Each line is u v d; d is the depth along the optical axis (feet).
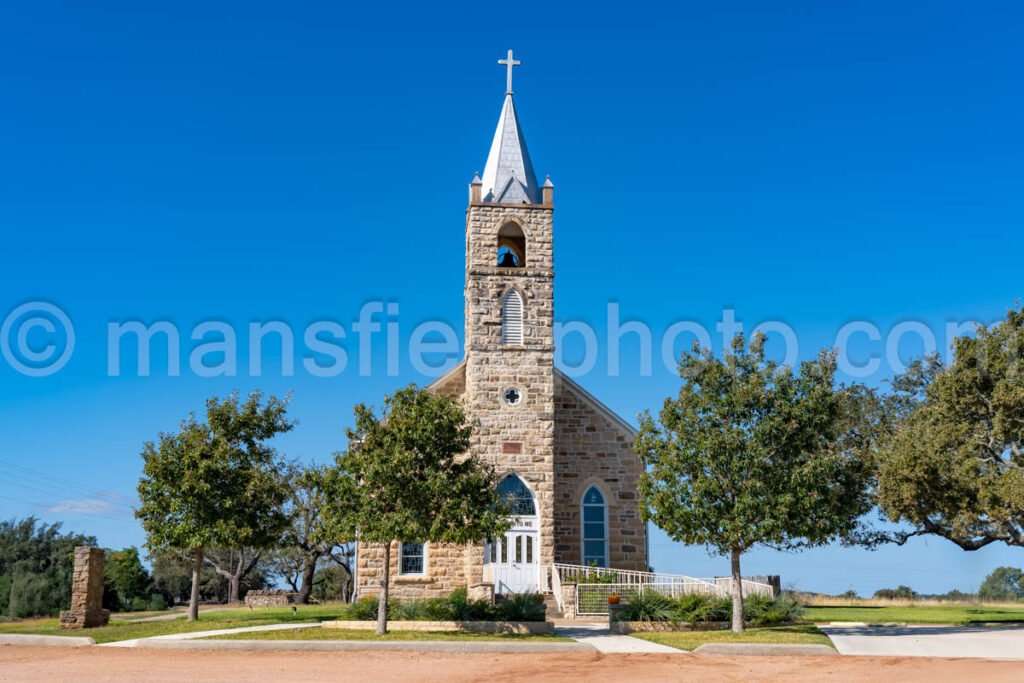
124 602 226.17
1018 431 109.91
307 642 86.28
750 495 100.58
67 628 107.04
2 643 91.76
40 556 222.07
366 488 98.48
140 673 68.54
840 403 111.65
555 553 142.41
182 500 114.52
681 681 66.08
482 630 100.37
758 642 87.81
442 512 97.81
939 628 107.55
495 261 142.41
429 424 99.91
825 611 138.51
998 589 298.15
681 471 104.83
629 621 107.24
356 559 136.46
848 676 68.44
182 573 280.72
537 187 149.48
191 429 118.62
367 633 95.81
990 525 116.26
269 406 121.60
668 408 106.83
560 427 146.61
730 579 123.95
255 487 115.03
